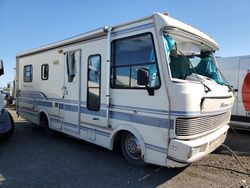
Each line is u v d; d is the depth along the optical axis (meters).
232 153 6.24
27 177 4.70
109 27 5.29
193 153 4.11
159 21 4.39
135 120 4.82
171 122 4.20
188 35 4.90
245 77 8.55
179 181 4.59
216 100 4.68
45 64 7.67
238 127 8.77
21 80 9.28
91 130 5.91
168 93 4.21
